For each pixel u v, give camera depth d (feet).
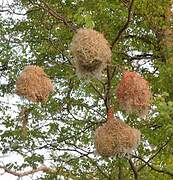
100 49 22.75
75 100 45.52
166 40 40.98
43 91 23.65
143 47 44.29
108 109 24.81
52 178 44.16
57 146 44.42
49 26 42.65
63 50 39.75
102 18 39.52
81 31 23.13
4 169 28.84
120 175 37.50
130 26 43.52
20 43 45.83
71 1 42.04
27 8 43.19
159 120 36.14
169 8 42.52
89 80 23.07
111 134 23.65
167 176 39.55
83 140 44.55
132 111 23.07
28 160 43.24
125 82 23.04
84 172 44.32
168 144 37.65
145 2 40.40
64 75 42.57
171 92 39.11
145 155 40.04
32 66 23.98
